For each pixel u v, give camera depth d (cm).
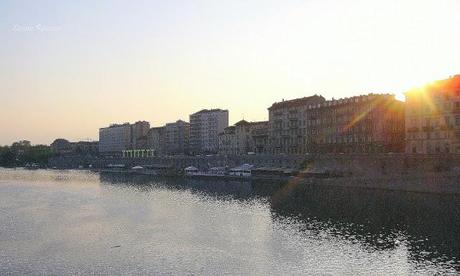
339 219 9006
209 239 7650
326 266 5966
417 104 15650
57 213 10706
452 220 8400
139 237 7888
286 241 7344
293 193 13412
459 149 14262
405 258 6206
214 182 18750
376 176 13538
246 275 5678
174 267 6056
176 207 11488
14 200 13450
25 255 6738
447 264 5900
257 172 19338
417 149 15588
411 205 10062
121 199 13488
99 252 6875
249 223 8969
